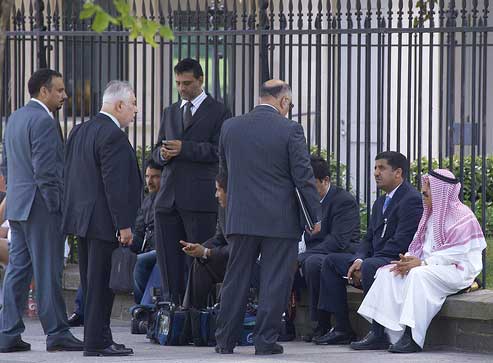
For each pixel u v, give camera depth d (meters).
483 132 28.38
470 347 26.38
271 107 25.84
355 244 28.56
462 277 26.45
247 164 25.45
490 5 46.72
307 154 25.42
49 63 33.97
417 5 32.06
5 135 26.34
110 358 24.97
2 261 29.75
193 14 33.88
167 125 28.92
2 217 30.84
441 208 26.73
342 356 25.28
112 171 24.75
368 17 29.48
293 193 25.50
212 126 28.61
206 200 28.52
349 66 29.95
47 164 25.52
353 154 44.72
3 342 26.16
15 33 33.84
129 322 31.88
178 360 24.42
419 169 29.47
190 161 28.44
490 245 35.03
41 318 26.23
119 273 24.70
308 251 28.52
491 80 47.50
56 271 26.06
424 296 26.08
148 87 44.47
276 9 45.03
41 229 25.84
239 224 25.41
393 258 27.27
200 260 27.56
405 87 43.59
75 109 33.16
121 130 25.30
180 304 28.69
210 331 27.33
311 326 28.44
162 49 32.44
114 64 40.38
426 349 26.69
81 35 32.88
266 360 24.44
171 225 28.75
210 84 42.50
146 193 32.09
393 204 27.66
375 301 26.50
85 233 24.98
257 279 28.09
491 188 39.00
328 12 30.36
